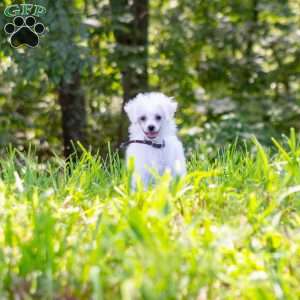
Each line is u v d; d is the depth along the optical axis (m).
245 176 8.38
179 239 5.46
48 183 8.57
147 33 21.44
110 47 19.70
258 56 23.28
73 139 20.16
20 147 18.33
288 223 6.63
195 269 4.85
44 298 4.91
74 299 4.93
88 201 7.57
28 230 5.91
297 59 23.44
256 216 6.44
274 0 23.06
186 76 22.03
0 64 18.38
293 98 22.89
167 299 4.58
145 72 20.59
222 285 5.23
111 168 9.28
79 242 5.52
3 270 5.05
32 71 14.96
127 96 20.59
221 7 23.38
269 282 4.99
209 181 8.32
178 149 10.08
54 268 5.09
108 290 4.83
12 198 6.92
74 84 19.61
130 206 6.16
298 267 5.35
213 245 5.13
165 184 5.95
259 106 21.95
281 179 7.80
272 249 5.79
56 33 15.05
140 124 10.23
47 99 20.95
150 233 5.03
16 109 20.02
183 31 22.03
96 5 20.20
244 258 5.42
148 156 9.67
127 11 20.28
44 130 21.06
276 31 23.33
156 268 4.69
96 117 21.70
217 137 17.84
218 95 23.48
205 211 6.74
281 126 21.78
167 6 23.56
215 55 23.44
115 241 5.21
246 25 22.83
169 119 10.17
